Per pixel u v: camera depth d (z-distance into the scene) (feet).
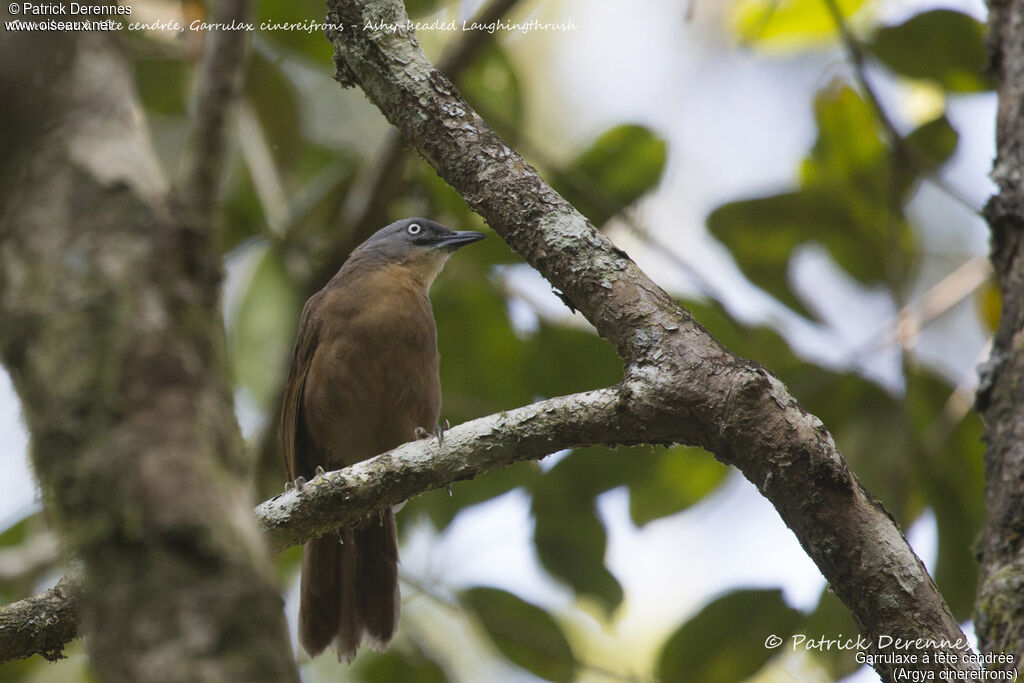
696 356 19.21
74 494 9.88
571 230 21.03
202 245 10.89
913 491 31.37
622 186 36.91
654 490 34.35
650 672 31.68
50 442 10.05
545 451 21.25
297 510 22.20
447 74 34.01
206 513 9.86
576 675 32.99
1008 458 21.50
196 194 11.84
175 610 9.48
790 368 32.58
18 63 10.85
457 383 37.76
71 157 10.75
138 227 10.63
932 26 34.45
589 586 33.42
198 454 10.11
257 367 36.11
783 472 17.95
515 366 37.55
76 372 10.09
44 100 10.92
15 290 10.41
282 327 36.24
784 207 35.06
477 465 21.71
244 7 14.70
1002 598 19.79
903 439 31.04
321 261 37.42
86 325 10.21
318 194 38.40
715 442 18.88
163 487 9.80
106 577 9.68
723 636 30.53
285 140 37.58
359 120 42.47
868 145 35.91
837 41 39.06
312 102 42.63
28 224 10.57
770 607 30.45
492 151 21.71
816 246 36.11
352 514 22.33
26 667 34.71
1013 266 23.65
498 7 33.40
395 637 35.32
